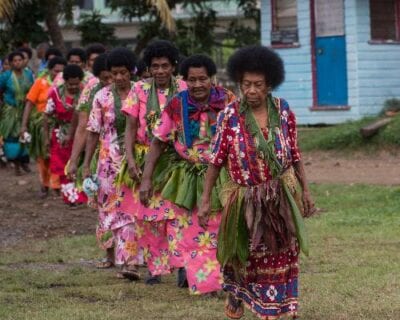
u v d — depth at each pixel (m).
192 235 9.92
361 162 23.53
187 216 9.96
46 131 18.41
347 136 24.98
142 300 10.25
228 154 8.16
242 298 8.25
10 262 12.80
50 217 16.92
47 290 10.91
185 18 40.34
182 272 10.84
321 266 11.77
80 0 47.78
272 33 30.72
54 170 18.59
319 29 29.86
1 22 31.33
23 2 30.03
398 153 23.78
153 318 9.35
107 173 11.47
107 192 11.51
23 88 22.22
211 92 9.85
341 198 17.73
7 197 19.53
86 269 12.20
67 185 17.89
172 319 9.30
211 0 35.84
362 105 29.16
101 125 11.60
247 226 8.02
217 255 8.20
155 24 34.38
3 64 25.67
